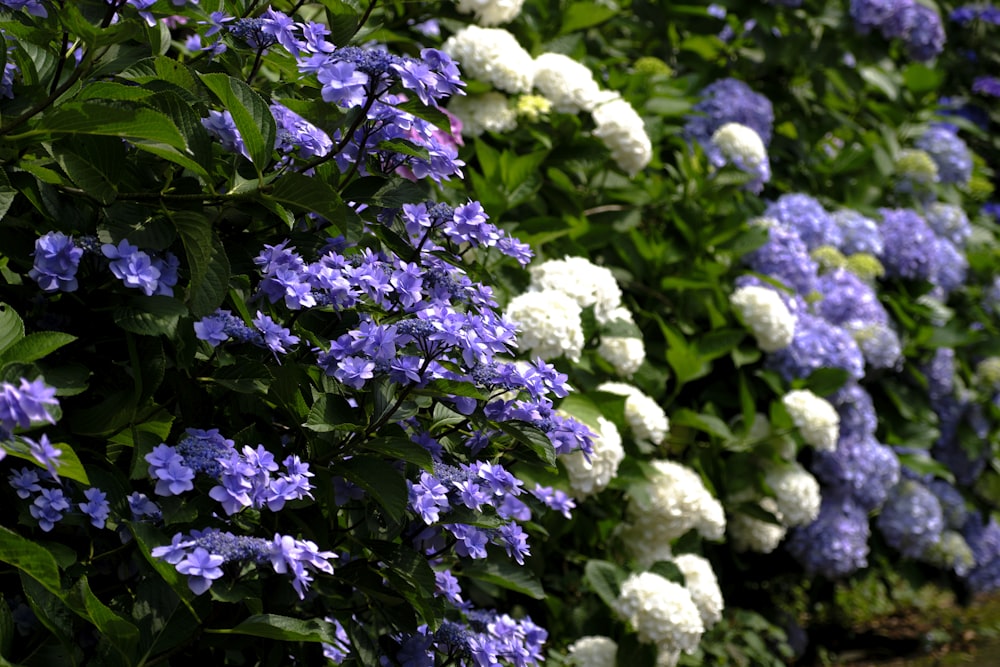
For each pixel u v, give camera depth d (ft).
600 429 9.66
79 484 5.49
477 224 6.40
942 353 16.35
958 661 15.55
